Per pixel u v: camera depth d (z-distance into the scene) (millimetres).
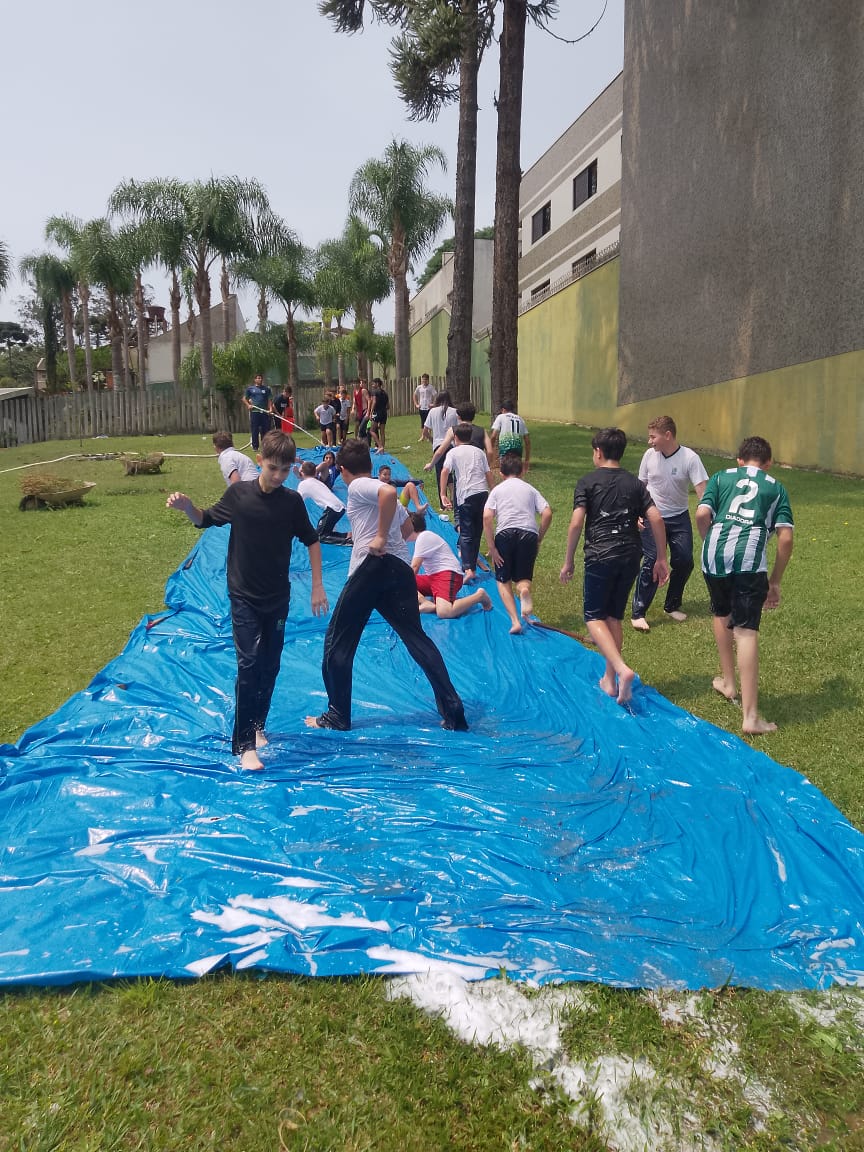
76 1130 2299
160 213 29219
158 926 3088
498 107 15539
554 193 31500
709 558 5094
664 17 18484
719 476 5203
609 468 5434
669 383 19594
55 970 2838
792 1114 2439
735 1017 2785
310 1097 2436
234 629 4551
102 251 34812
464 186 16719
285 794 4168
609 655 5309
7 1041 2596
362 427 21688
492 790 4277
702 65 17062
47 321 44500
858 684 5621
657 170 19438
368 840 3768
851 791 4262
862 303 13250
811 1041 2672
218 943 3014
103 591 8156
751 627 5000
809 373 14609
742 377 16625
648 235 20141
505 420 11781
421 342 46844
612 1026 2727
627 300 21578
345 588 4984
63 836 3730
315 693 5758
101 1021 2691
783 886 3494
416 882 3459
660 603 7855
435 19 15742
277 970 2914
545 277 33000
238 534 4547
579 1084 2516
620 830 3908
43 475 12992
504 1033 2693
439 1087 2488
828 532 9938
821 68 13539
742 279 16375
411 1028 2691
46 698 5504
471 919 3221
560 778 4426
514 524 6859
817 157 13891
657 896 3418
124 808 4008
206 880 3406
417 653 5062
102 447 23922
